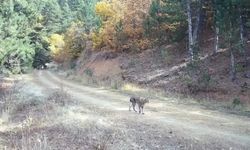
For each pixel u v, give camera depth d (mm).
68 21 114750
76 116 19953
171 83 32281
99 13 57812
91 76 50219
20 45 62812
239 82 27406
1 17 53344
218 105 24109
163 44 43875
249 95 25109
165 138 15383
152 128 17391
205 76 28484
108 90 35812
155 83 34000
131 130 16891
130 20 51000
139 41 48000
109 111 22781
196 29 37219
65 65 81562
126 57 47469
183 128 17328
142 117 20469
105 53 53656
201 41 38875
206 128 17250
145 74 37781
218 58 32594
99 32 59188
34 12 78812
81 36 75438
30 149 13336
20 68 69188
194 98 27188
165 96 29031
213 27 37062
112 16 55688
